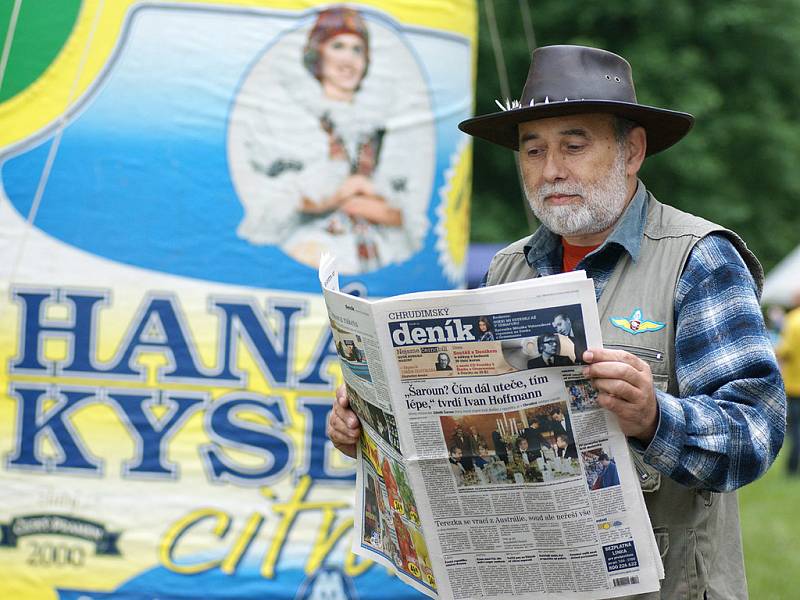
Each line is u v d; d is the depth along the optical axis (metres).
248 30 10.16
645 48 28.55
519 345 5.13
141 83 10.05
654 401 5.18
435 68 10.76
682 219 5.93
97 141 10.05
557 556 5.44
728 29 29.70
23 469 10.05
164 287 10.04
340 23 10.36
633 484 5.27
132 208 10.03
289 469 10.19
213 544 10.06
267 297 10.17
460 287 11.12
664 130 6.32
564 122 6.00
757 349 5.49
